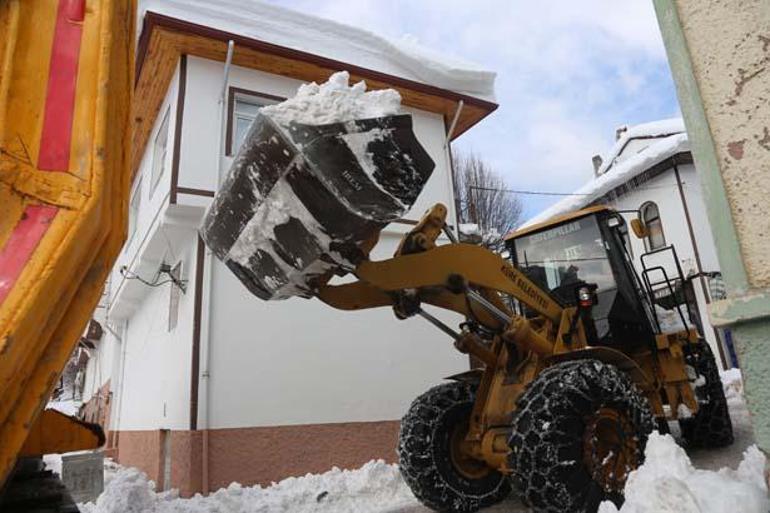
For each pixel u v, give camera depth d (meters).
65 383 24.19
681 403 5.07
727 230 1.81
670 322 5.61
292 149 2.80
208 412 6.32
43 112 1.48
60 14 1.58
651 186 16.86
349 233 2.92
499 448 4.10
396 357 7.55
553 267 5.40
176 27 6.96
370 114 2.92
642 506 2.50
